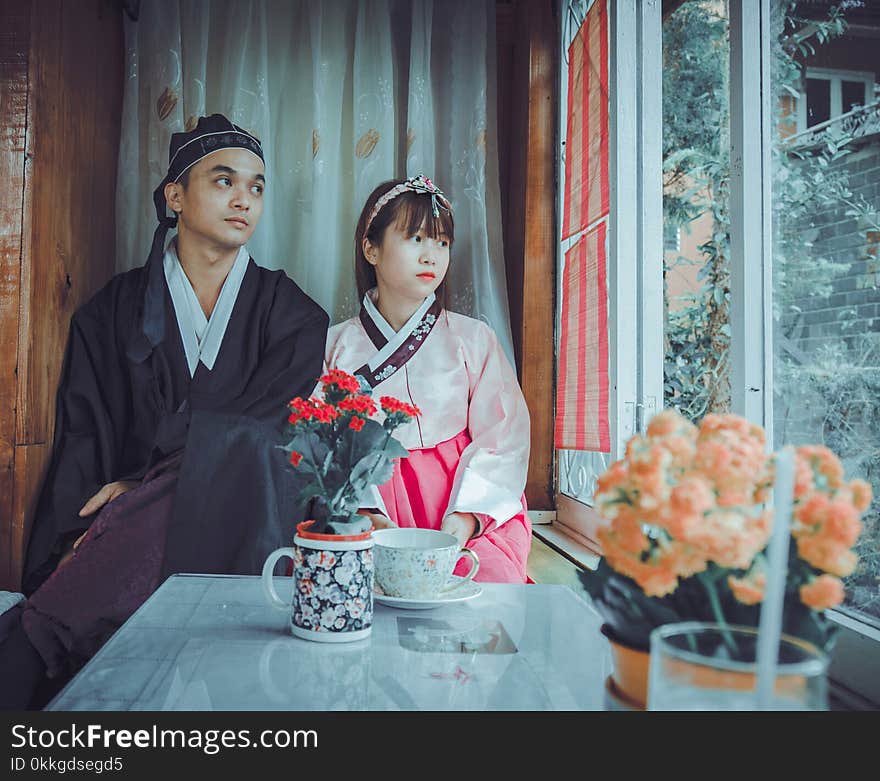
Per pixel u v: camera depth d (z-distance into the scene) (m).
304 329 2.10
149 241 2.21
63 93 1.96
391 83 2.31
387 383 1.99
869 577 1.09
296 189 2.31
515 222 2.47
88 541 1.73
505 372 2.09
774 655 0.51
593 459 2.12
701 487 0.59
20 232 1.79
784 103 1.30
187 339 2.05
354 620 0.90
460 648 0.89
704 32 1.73
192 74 2.23
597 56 1.98
